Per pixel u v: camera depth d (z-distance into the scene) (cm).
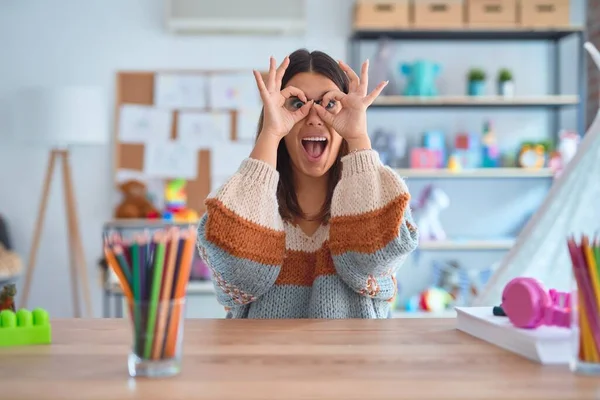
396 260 139
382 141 425
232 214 136
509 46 441
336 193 143
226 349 100
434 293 408
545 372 87
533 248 255
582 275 86
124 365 93
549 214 254
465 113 443
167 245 87
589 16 432
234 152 438
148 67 437
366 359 94
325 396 77
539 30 412
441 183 445
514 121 444
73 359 96
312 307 148
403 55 440
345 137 146
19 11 432
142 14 435
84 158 435
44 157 434
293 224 155
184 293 89
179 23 424
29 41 432
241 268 137
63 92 380
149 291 86
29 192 434
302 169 152
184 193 432
